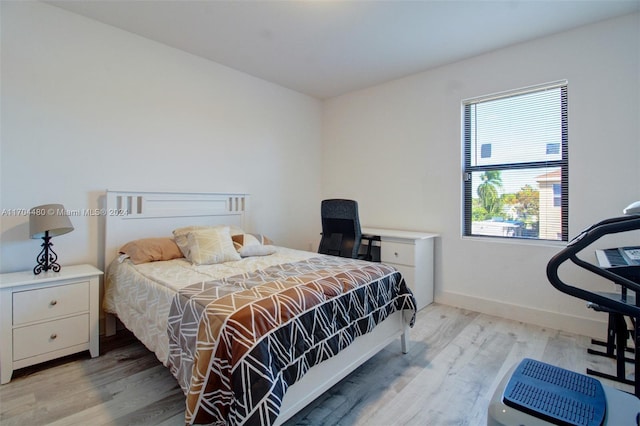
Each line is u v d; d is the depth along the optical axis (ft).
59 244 7.97
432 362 7.11
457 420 5.27
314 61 10.71
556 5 7.48
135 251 8.02
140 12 7.97
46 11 7.64
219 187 11.09
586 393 3.57
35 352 6.60
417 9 7.68
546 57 8.96
